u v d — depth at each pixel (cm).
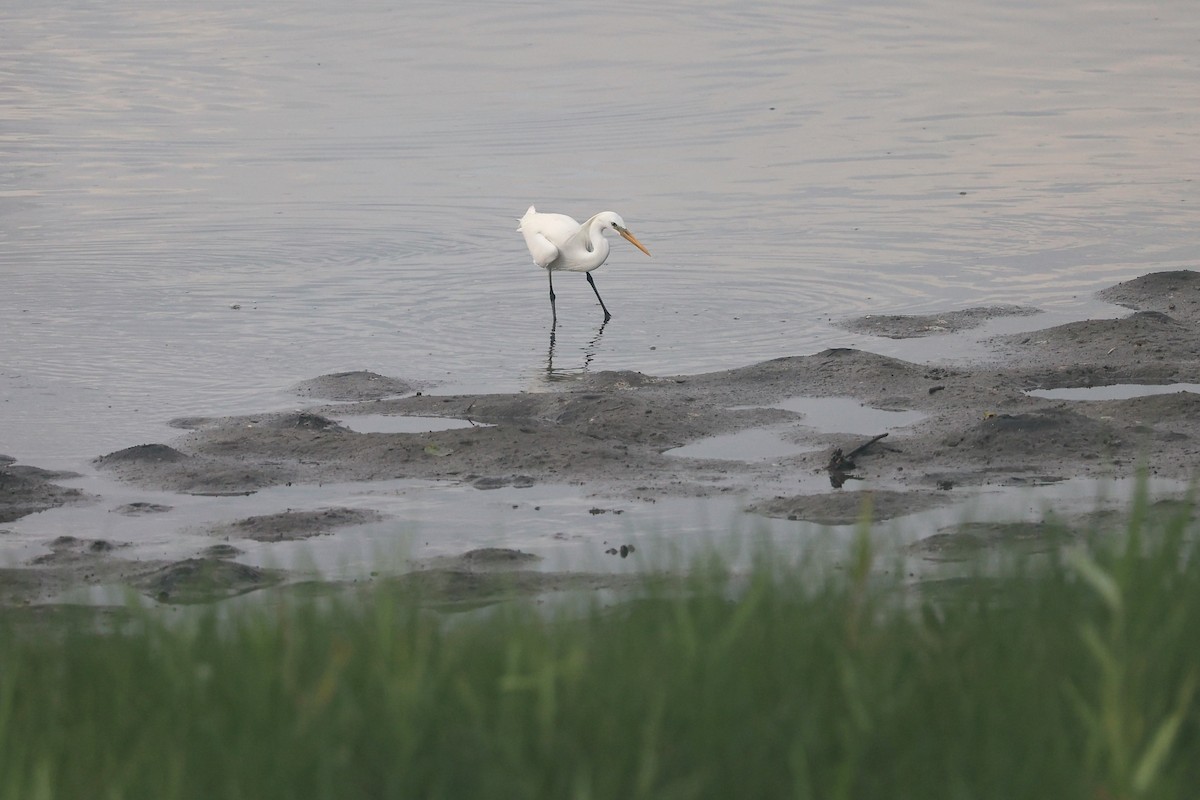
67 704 604
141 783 519
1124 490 1264
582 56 4159
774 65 4009
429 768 520
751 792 504
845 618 655
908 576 1024
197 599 962
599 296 2030
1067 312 1984
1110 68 3922
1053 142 3098
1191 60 3997
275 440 1484
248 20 4719
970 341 1861
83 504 1317
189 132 3262
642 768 504
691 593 772
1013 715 543
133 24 4656
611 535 1205
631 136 3191
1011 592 741
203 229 2483
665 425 1523
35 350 1853
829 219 2509
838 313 2005
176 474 1393
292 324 1980
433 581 1072
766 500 1286
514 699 553
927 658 621
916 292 2100
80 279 2189
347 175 2870
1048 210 2555
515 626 652
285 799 500
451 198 2686
